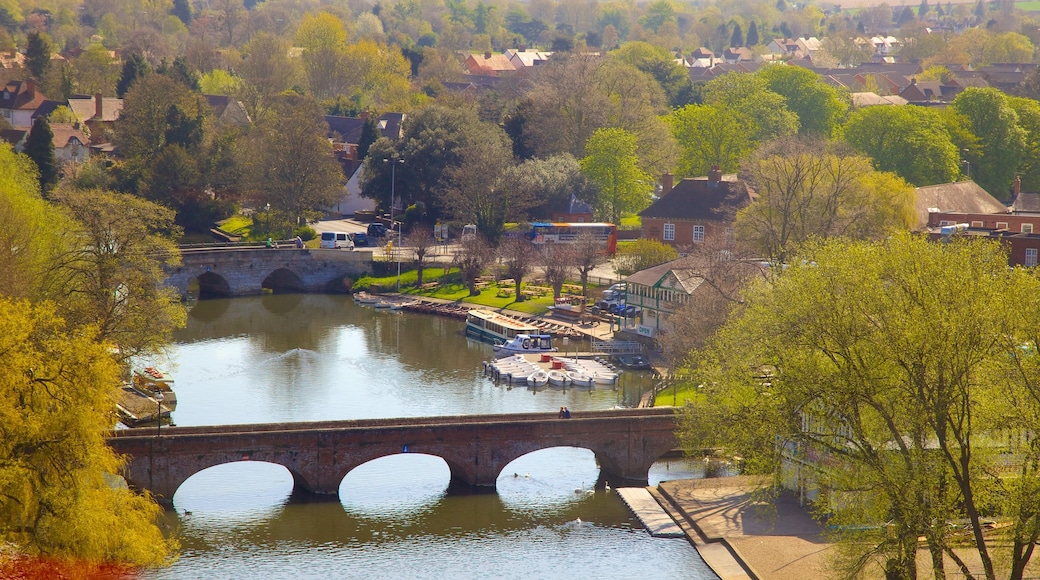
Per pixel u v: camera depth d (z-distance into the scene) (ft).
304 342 586.45
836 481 283.38
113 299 421.59
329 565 307.99
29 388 244.22
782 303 282.97
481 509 351.46
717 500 352.49
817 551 311.27
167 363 526.98
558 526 338.75
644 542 327.67
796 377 270.05
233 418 437.58
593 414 383.86
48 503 243.60
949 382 247.09
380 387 497.05
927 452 260.62
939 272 255.91
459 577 302.25
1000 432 251.80
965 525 283.38
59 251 428.15
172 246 490.49
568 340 595.47
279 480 375.45
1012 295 248.11
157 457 337.72
